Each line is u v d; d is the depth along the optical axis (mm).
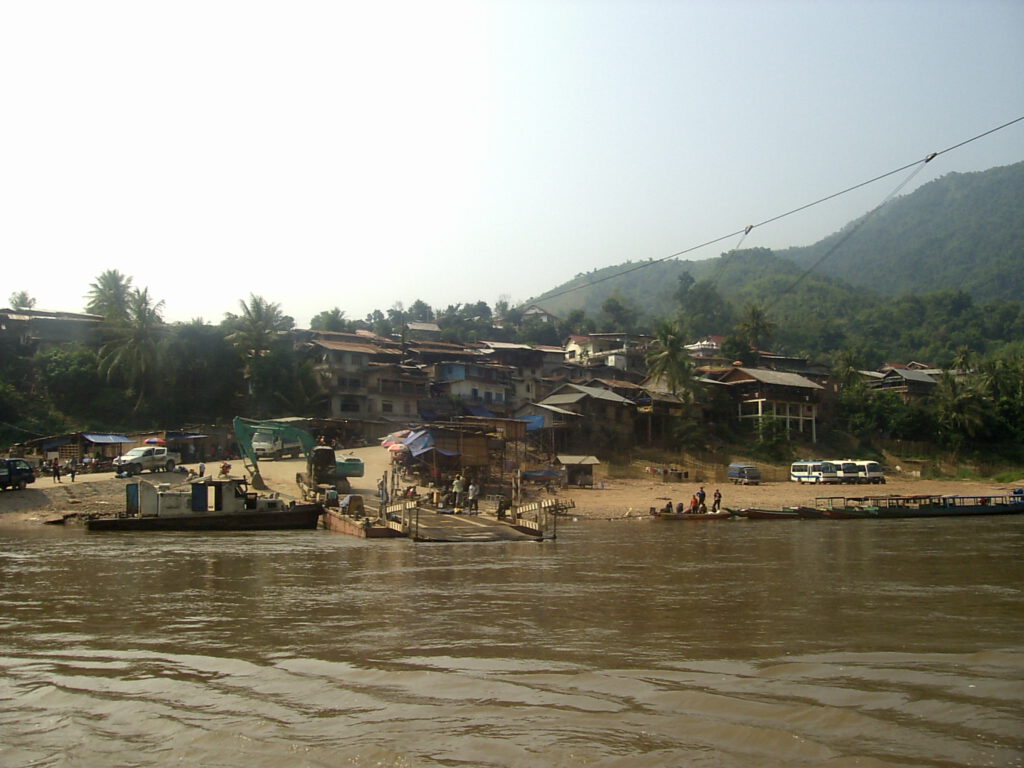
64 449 56000
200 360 73938
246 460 58688
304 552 27828
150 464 50312
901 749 8086
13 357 70562
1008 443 88062
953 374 95688
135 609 16438
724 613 15953
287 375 74500
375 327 113688
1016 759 7812
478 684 10578
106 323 73688
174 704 9852
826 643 13094
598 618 15406
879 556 27781
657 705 9602
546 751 8125
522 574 22172
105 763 8023
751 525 45594
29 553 26969
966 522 48844
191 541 31797
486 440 53594
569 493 57156
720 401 86188
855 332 152875
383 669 11422
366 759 8000
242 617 15531
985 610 16328
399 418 80188
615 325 132750
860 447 87812
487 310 149375
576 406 74188
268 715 9391
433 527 35125
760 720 8992
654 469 69188
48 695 10250
